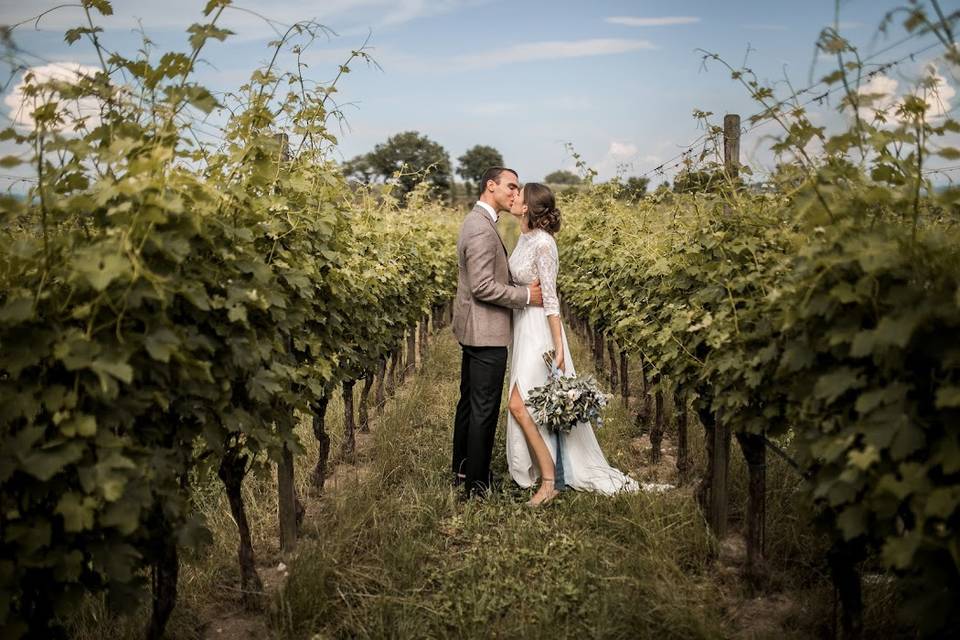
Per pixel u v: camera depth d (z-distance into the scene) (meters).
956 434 1.79
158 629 2.65
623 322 4.51
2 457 1.86
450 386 8.26
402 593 3.26
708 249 3.48
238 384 2.76
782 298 2.45
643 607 3.02
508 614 3.12
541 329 4.63
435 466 5.09
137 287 2.04
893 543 1.82
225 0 2.33
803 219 2.40
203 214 2.35
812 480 2.41
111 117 2.36
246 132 2.82
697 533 3.62
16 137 2.10
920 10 1.77
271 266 3.06
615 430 5.84
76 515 1.89
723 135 3.70
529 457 4.71
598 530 3.91
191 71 2.36
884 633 2.74
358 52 3.55
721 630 2.87
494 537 3.86
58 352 1.89
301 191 3.41
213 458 2.77
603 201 8.58
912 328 1.79
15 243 2.00
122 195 2.11
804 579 3.29
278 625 3.05
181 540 2.34
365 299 4.82
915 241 1.93
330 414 6.31
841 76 2.07
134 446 2.12
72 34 2.30
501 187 4.57
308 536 3.99
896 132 2.07
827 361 2.30
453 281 12.23
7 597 1.83
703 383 3.57
